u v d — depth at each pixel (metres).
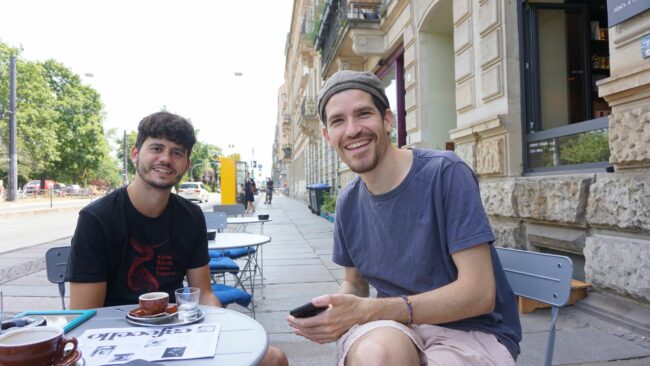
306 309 1.46
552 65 5.20
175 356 1.31
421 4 7.99
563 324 3.61
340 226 1.96
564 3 5.21
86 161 48.38
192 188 38.94
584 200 3.97
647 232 3.34
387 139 1.76
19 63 39.50
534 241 4.72
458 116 6.33
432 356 1.51
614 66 3.62
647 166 3.37
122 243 2.11
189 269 2.33
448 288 1.52
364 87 1.71
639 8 3.30
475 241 1.53
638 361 2.88
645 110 3.30
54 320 1.65
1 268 7.25
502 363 1.52
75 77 48.31
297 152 42.03
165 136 2.12
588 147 4.15
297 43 38.53
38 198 40.28
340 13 11.30
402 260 1.71
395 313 1.48
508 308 1.73
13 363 1.09
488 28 5.44
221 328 1.60
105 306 2.11
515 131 5.14
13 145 30.95
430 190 1.66
